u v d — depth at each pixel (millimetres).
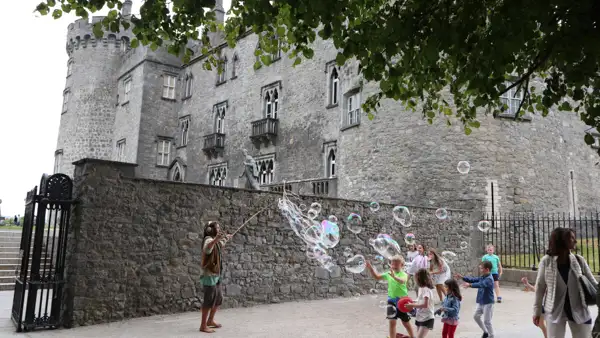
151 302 7992
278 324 7445
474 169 15516
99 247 7500
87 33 36219
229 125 27344
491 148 15766
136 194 8023
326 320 7812
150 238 8094
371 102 5926
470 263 13539
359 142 17766
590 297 3986
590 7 2803
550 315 4098
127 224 7855
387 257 11578
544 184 16469
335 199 10930
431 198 15578
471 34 3930
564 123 18250
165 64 31812
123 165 7922
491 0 3717
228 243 9117
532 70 3734
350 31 4160
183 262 8430
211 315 7152
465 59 4102
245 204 9445
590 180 18844
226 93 28000
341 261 10836
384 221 11836
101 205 7598
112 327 7090
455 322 5594
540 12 2871
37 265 7020
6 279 11344
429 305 5301
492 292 6176
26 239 7531
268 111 25172
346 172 18297
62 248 7598
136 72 32219
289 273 9930
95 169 7609
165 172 31141
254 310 8781
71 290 7172
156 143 30969
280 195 10016
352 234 11117
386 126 16891
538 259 12781
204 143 28469
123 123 33281
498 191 15492
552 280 4129
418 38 3879
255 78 25953
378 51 4004
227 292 8984
